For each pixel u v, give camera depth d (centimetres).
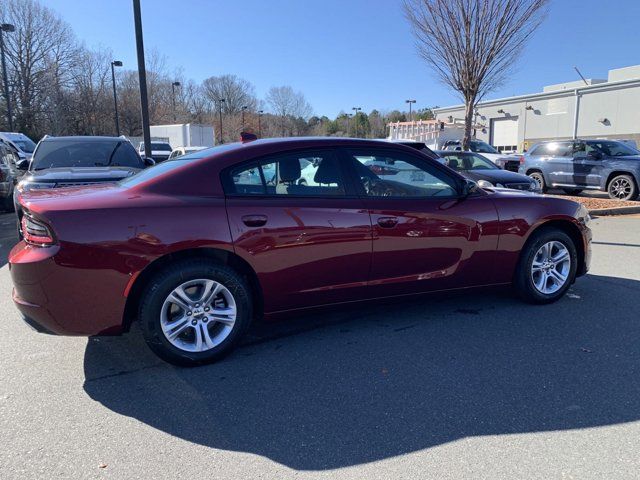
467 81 1125
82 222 327
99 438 278
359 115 8019
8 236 919
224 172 370
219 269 358
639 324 441
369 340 412
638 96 3228
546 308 484
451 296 455
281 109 7688
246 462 257
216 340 369
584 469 248
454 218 431
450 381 340
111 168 775
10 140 1967
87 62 5088
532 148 1620
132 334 430
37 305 329
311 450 266
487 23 1050
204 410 307
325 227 384
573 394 321
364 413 302
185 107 6575
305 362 372
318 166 396
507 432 280
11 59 4734
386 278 415
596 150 1438
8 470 250
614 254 719
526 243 472
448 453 262
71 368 365
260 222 365
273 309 387
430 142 3431
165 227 341
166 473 248
